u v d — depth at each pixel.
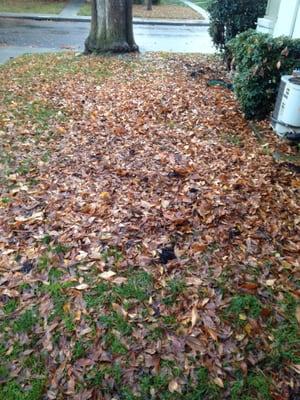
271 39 4.99
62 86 6.68
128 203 3.43
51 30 12.84
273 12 7.22
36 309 2.45
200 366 2.13
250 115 5.38
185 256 2.85
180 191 3.62
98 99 6.06
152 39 12.00
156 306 2.47
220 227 3.12
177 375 2.09
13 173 3.93
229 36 8.28
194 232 3.07
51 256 2.84
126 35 9.20
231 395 2.01
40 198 3.51
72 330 2.32
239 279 2.66
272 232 3.10
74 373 2.10
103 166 4.07
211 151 4.44
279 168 4.11
